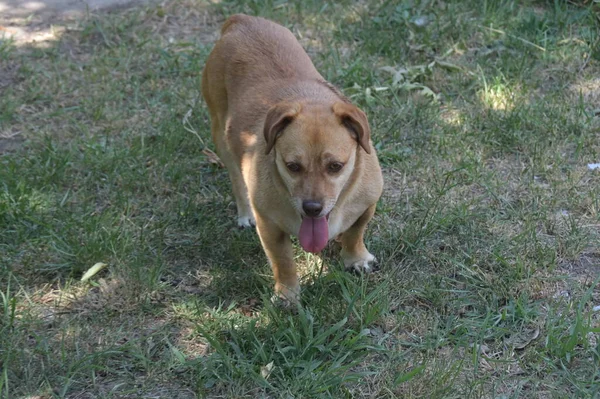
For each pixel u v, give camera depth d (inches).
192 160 114.7
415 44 129.2
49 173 112.1
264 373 92.0
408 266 101.5
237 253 103.3
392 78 123.0
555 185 108.1
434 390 89.9
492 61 126.6
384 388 91.0
